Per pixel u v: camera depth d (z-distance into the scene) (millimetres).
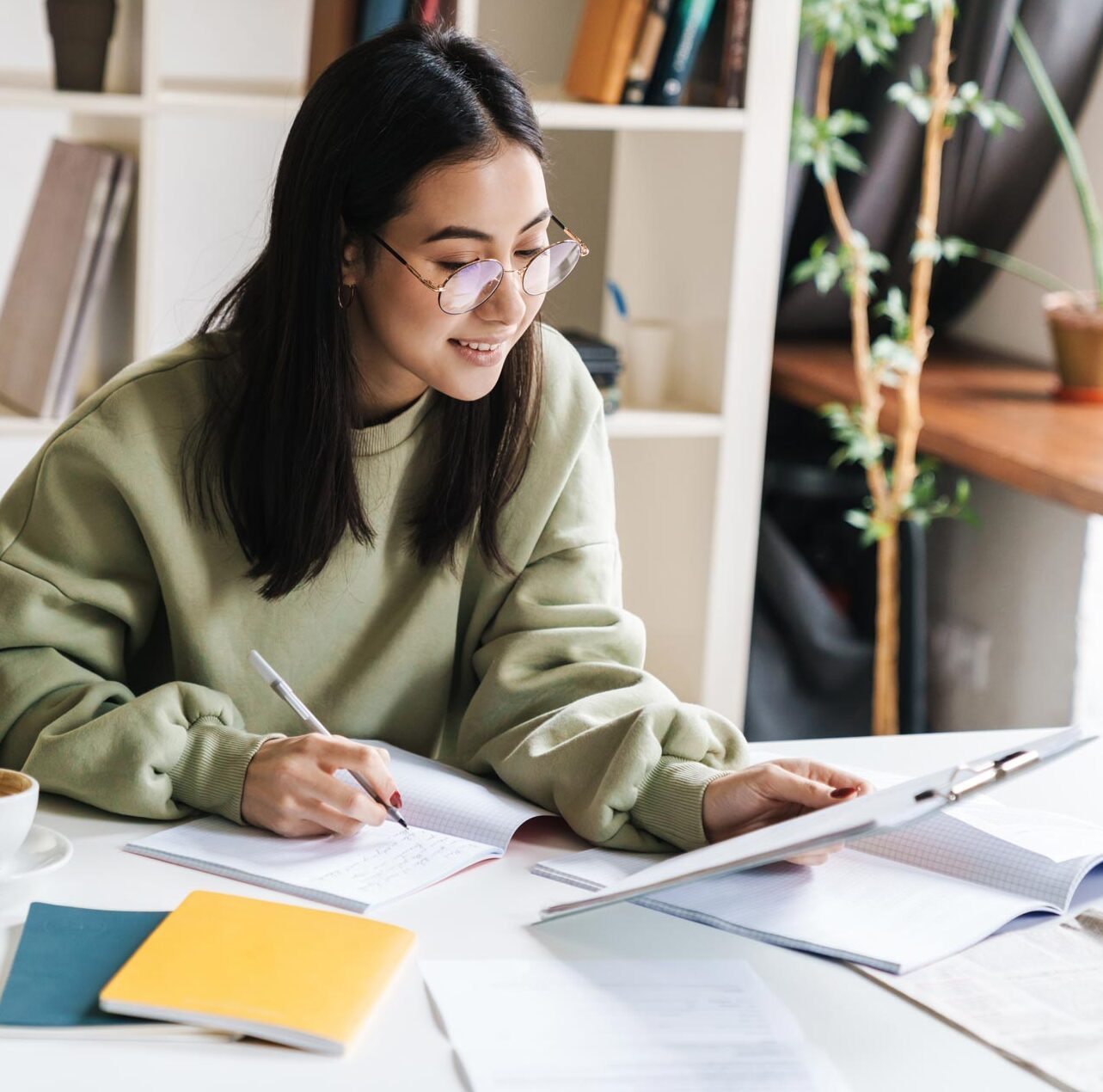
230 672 1363
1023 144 2953
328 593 1373
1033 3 2834
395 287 1231
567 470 1459
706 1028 909
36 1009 874
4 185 2486
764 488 2947
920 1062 890
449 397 1365
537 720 1331
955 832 1164
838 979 986
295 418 1283
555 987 950
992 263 3125
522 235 1228
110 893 1046
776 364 2965
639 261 2627
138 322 2211
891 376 2686
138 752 1181
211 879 1085
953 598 3275
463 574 1442
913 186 2963
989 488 3158
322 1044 861
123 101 2139
